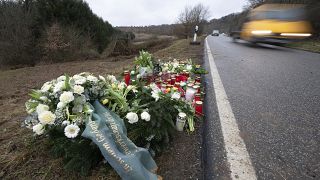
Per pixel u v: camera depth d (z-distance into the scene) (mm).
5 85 4641
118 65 6723
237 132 2016
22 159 1560
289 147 1784
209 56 7020
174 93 2049
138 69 3213
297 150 1745
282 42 9094
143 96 1938
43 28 11180
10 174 1432
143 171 1322
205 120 2260
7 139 1845
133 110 1690
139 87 2125
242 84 3652
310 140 1894
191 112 2045
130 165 1286
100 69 6133
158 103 1787
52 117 1408
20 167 1493
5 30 10461
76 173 1432
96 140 1311
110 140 1363
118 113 1712
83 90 1589
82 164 1416
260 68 5062
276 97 3000
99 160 1531
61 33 10359
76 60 10047
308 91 3299
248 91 3268
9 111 2643
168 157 1611
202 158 1608
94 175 1419
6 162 1541
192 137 1896
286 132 2025
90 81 1788
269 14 9414
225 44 12859
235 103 2758
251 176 1453
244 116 2367
